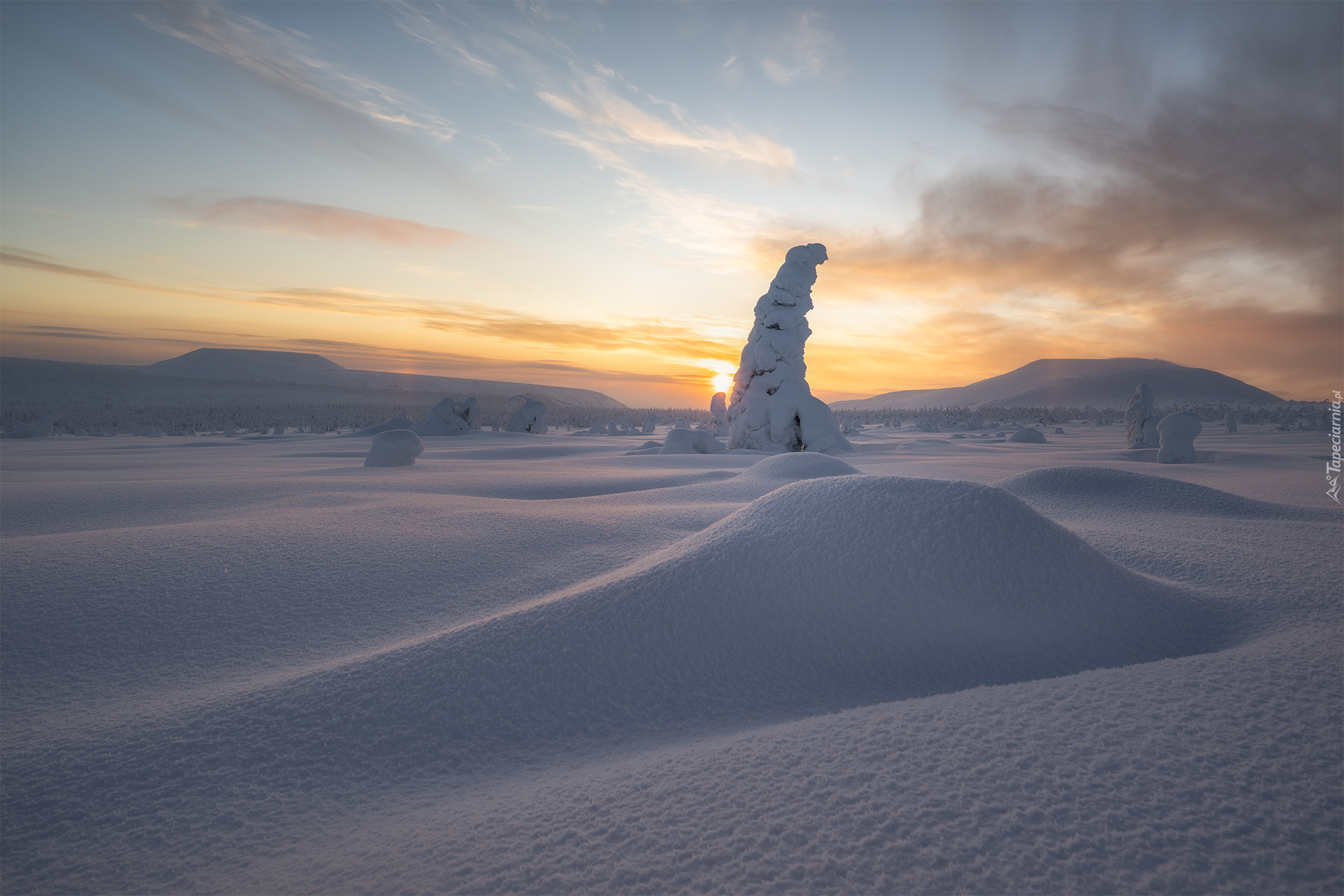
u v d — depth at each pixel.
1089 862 2.17
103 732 3.83
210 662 4.96
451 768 3.51
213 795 3.23
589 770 3.38
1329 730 2.90
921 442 40.12
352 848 2.76
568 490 14.87
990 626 4.86
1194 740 2.89
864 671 4.45
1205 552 7.29
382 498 12.13
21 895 2.54
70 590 6.04
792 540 5.62
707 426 63.47
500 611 6.00
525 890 2.31
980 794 2.60
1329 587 5.70
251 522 9.17
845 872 2.23
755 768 3.03
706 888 2.22
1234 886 2.02
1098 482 11.75
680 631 4.75
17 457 27.62
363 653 5.07
